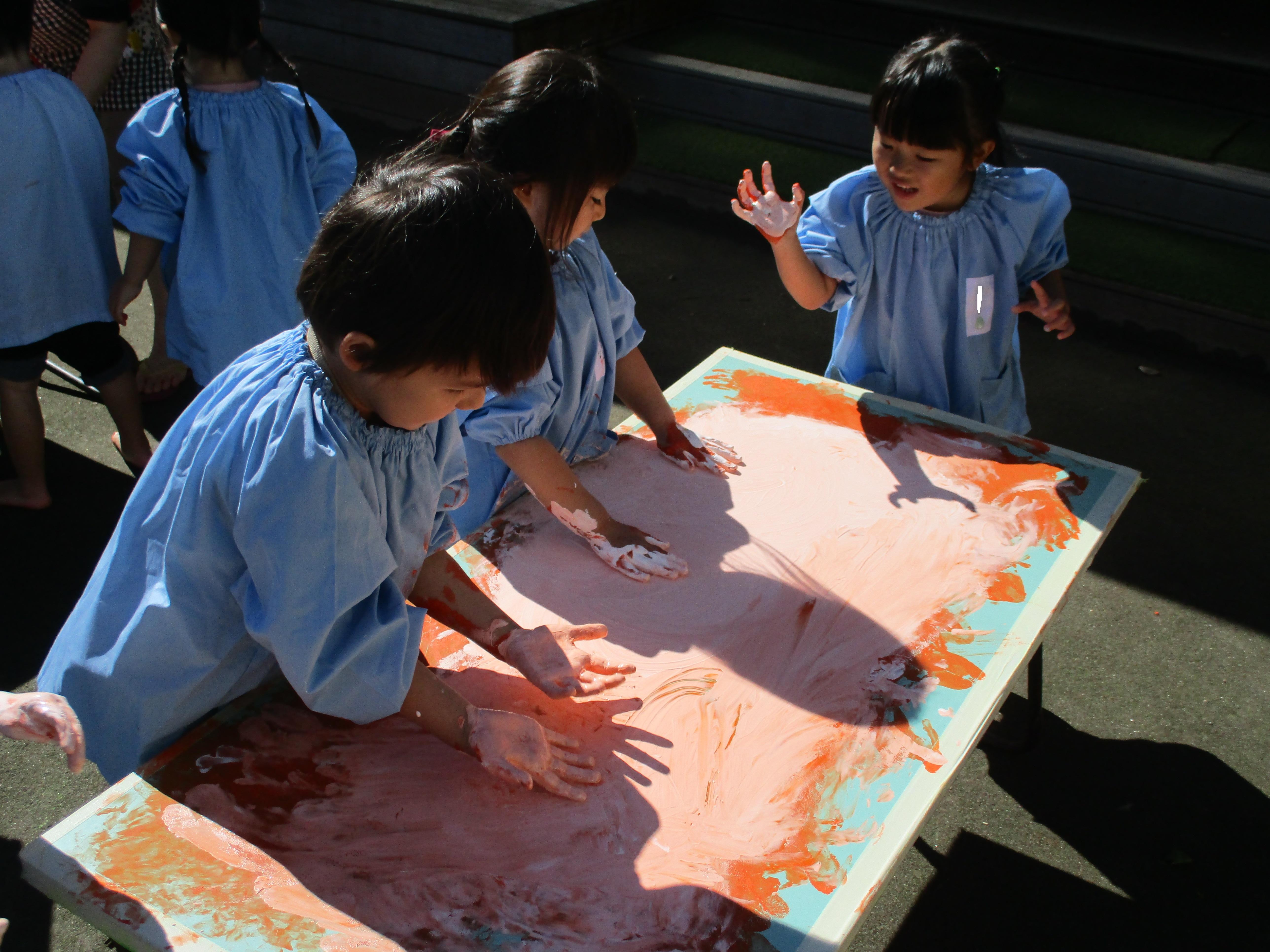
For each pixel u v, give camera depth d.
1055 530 1.69
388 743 1.28
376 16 5.62
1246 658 2.62
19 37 2.55
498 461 1.88
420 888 1.09
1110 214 4.46
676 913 1.07
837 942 1.04
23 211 2.58
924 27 5.49
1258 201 4.09
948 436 1.94
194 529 1.13
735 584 1.57
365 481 1.13
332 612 1.10
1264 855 2.13
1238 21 5.14
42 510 3.05
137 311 4.17
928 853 2.14
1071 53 5.09
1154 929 1.99
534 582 1.58
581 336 1.74
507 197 0.99
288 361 1.13
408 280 0.93
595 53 5.57
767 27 5.98
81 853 1.11
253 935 1.03
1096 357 3.99
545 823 1.18
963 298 2.05
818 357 4.01
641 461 1.88
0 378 2.82
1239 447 3.47
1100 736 2.41
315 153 2.77
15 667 2.54
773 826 1.18
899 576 1.59
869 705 1.35
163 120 2.60
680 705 1.35
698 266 4.68
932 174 1.87
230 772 1.22
